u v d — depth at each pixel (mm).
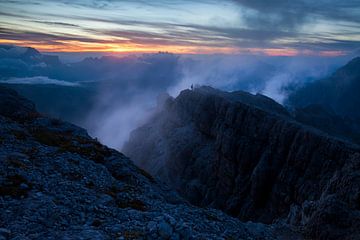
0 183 23547
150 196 32625
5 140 37000
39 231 17875
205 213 30625
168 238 18000
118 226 19734
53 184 26266
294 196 114125
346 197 58219
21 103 61562
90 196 25562
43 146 38312
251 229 31672
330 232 38719
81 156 39406
